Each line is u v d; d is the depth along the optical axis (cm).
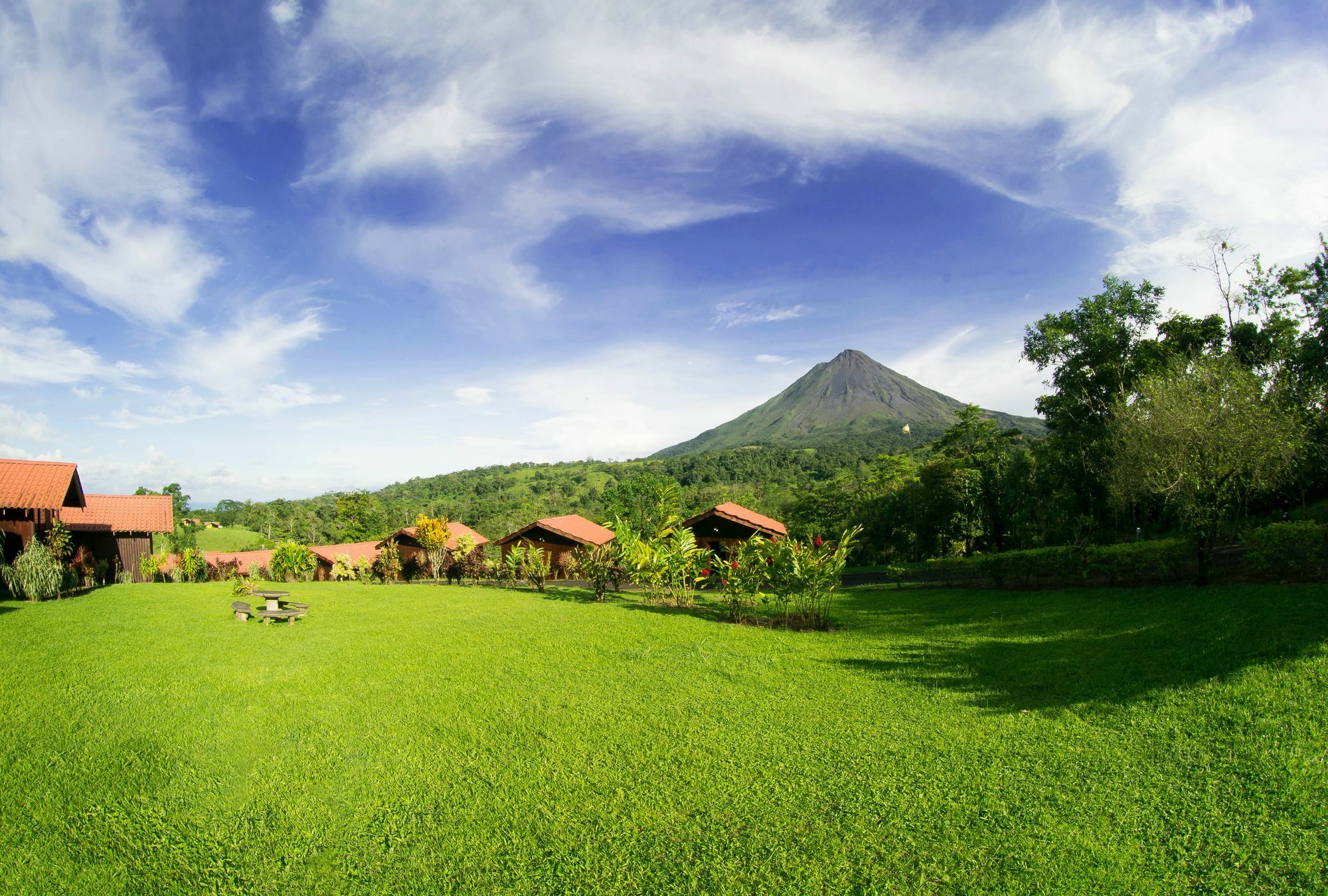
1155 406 1319
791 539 1321
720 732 620
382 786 510
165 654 888
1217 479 1204
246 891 384
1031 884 366
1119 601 1173
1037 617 1166
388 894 380
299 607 1303
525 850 422
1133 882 362
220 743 584
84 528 2256
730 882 382
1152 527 2025
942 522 3391
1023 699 694
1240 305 2264
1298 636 707
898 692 751
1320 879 350
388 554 2659
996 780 496
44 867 395
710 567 1569
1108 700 650
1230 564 1320
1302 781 443
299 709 683
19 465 1811
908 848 410
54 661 832
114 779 504
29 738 567
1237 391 1220
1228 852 382
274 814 468
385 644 1025
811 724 641
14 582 1422
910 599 1634
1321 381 1490
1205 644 764
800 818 453
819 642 1069
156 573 2467
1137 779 479
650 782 514
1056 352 2753
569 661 916
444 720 655
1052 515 2345
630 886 382
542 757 564
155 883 387
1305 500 1844
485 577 2378
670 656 955
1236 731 531
